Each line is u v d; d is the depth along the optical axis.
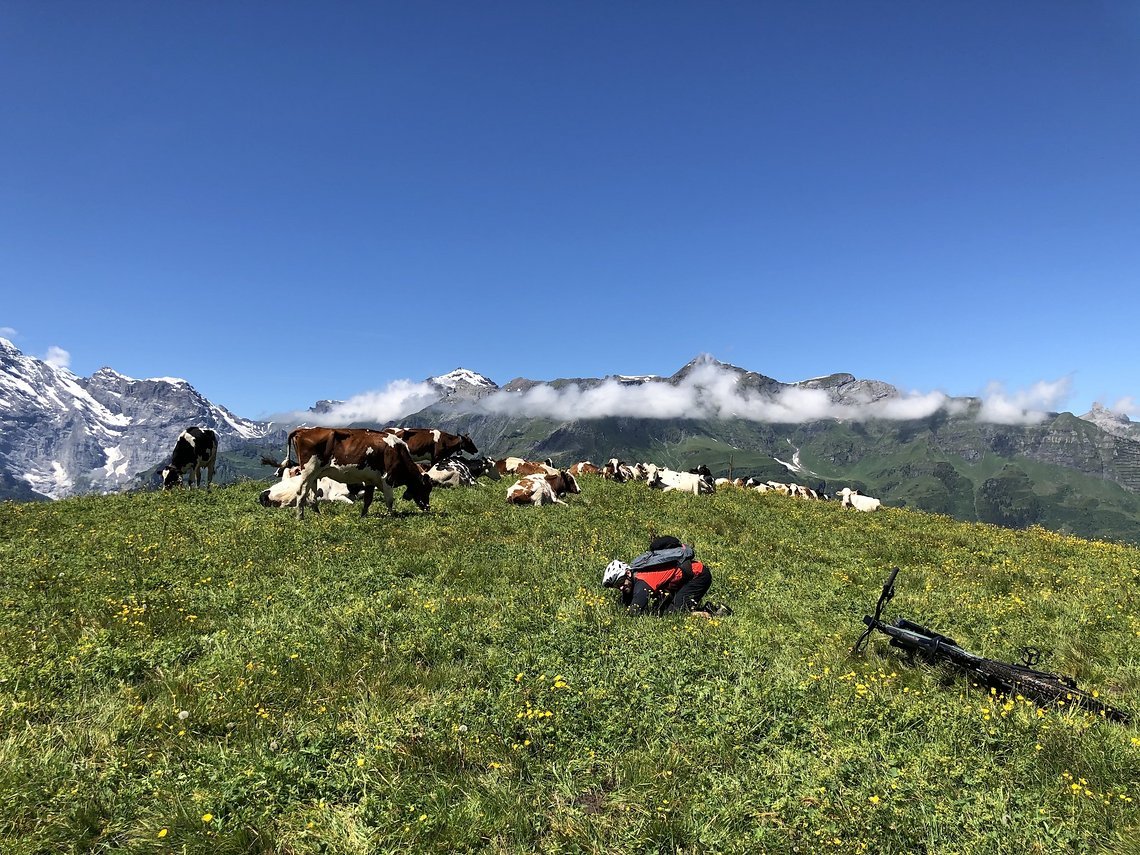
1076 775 4.68
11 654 6.25
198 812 4.10
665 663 6.40
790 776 4.62
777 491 21.72
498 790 4.39
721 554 10.52
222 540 10.06
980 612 8.17
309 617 7.17
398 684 6.02
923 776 4.55
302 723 5.22
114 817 4.09
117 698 5.58
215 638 6.65
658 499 15.71
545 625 7.25
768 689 5.92
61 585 8.00
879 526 14.27
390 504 12.66
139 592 7.79
